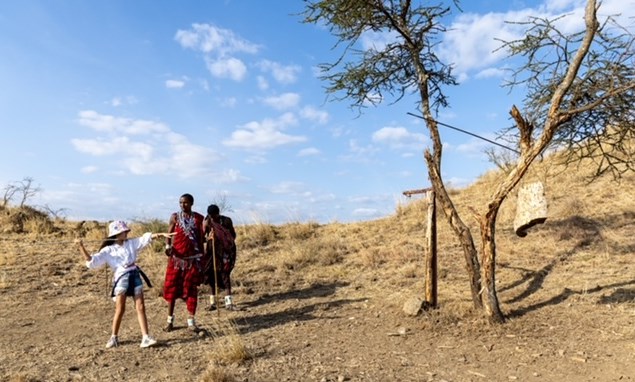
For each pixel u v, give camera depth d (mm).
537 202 6863
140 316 6914
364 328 7652
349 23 8227
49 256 12914
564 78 7195
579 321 7230
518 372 5883
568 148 8211
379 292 9594
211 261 8805
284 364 6180
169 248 7617
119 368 6094
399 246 12469
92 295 9945
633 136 7820
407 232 14023
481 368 6039
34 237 15359
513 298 8469
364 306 8820
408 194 8383
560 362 6062
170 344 7031
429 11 8125
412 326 7547
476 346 6699
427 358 6395
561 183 15258
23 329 7977
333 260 12203
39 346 7102
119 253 6984
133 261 7027
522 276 9500
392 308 8453
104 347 6941
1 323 8289
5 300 9578
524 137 7262
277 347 6832
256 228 15539
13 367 6227
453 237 12820
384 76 8734
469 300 8375
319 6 7961
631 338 6512
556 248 10742
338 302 9188
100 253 6930
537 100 7703
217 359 6293
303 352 6637
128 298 9844
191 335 7414
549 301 8125
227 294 8930
